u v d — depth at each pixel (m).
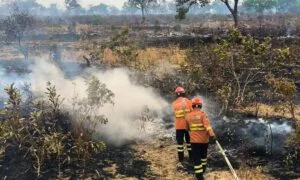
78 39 30.55
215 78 12.56
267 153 8.11
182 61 16.02
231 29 11.54
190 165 7.89
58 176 7.26
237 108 10.77
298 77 13.89
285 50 11.00
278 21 43.84
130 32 33.28
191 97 12.06
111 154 8.28
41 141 7.77
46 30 35.75
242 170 7.57
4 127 7.39
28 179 7.13
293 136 7.88
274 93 11.69
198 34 29.27
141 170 7.66
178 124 7.98
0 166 7.26
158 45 23.30
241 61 11.56
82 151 7.72
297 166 7.59
